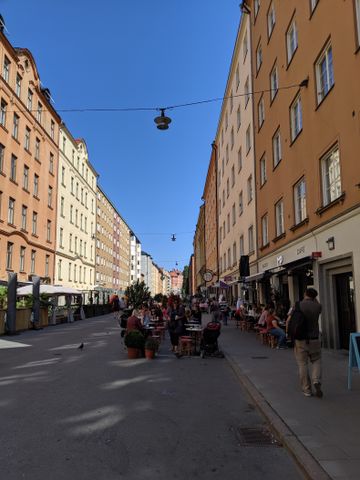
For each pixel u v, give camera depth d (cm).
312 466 453
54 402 759
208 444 550
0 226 3164
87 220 6119
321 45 1395
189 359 1323
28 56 3706
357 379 916
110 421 643
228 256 3881
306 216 1557
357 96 1124
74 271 5338
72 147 5288
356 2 1141
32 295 2586
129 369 1126
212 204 5575
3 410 705
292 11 1736
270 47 2127
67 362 1242
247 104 2780
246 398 807
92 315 4162
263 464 485
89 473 451
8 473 449
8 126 3316
